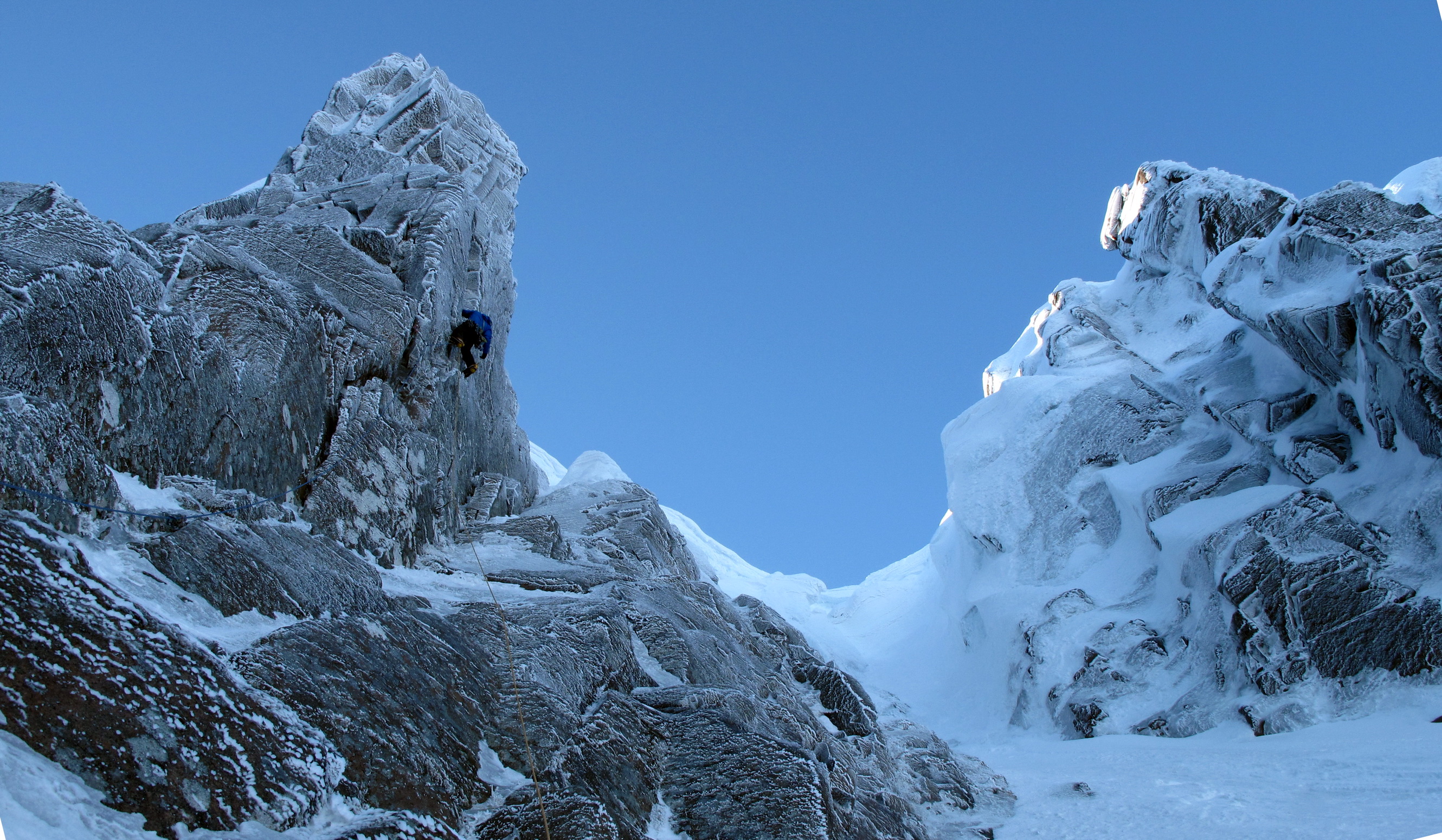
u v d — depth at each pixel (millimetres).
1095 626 22922
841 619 36594
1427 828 9203
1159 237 32125
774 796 8078
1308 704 17156
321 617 6891
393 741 6109
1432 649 16672
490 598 9656
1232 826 10203
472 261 15227
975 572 28562
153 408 7375
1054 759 17031
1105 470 27609
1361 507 19562
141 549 6316
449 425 12984
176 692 5086
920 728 14789
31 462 5746
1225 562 20219
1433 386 18062
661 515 18078
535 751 7074
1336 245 21062
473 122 19812
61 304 6723
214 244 9672
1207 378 26969
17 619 4770
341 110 18781
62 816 4191
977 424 31500
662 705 8867
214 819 4734
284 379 9156
